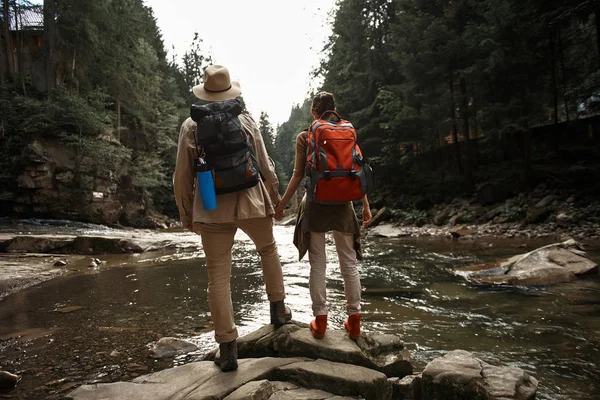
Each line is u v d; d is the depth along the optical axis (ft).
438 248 31.19
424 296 15.66
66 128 67.67
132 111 95.45
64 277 21.54
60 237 34.19
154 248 35.50
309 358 8.07
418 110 62.23
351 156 7.92
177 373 7.49
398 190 73.67
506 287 16.47
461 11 56.18
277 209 8.65
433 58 56.75
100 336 11.32
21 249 32.19
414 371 8.43
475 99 53.83
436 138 65.16
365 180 8.02
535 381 6.91
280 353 8.44
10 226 53.62
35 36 83.66
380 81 78.43
